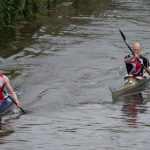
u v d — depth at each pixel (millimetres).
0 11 61875
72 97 35844
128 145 26047
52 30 60969
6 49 50281
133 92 37812
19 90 37156
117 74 42812
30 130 28438
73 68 44094
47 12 74375
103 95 36625
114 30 62094
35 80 40000
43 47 51688
